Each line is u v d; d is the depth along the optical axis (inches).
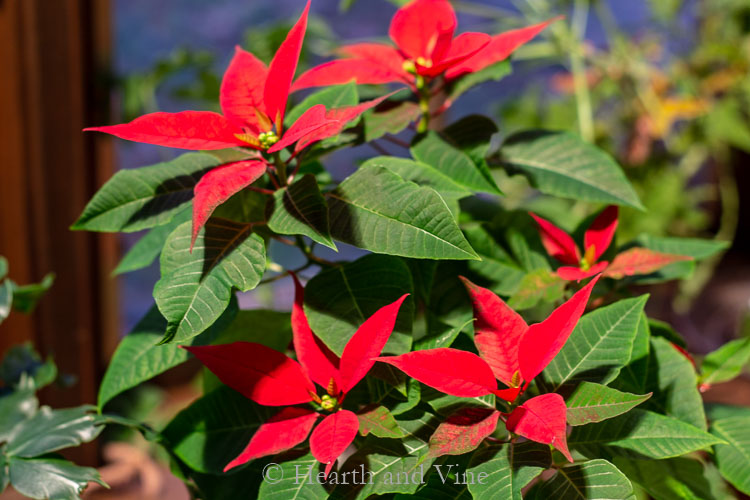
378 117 36.3
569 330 31.0
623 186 35.5
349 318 32.8
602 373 32.3
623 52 70.1
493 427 31.1
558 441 29.7
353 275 33.5
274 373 32.3
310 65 73.2
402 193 31.8
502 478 30.6
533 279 34.9
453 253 30.9
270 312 36.8
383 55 36.9
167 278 31.2
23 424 37.0
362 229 31.8
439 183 34.5
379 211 31.9
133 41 144.6
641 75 71.6
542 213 41.7
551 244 35.8
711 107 73.5
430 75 35.7
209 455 34.3
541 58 75.7
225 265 31.4
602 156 36.2
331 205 32.5
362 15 153.9
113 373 34.4
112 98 72.9
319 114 31.6
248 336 36.9
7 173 61.2
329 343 32.5
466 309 35.3
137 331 35.1
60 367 64.4
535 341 31.3
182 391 98.1
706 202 94.7
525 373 31.6
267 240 35.9
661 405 34.2
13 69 60.1
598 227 35.7
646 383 34.5
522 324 32.0
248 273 31.2
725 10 76.9
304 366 32.5
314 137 32.3
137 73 76.7
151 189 33.9
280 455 32.5
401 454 31.8
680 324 80.9
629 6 100.4
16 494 46.3
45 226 62.5
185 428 34.8
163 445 34.9
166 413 89.9
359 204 32.2
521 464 30.9
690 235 75.5
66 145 63.3
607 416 30.7
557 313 30.9
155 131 31.9
